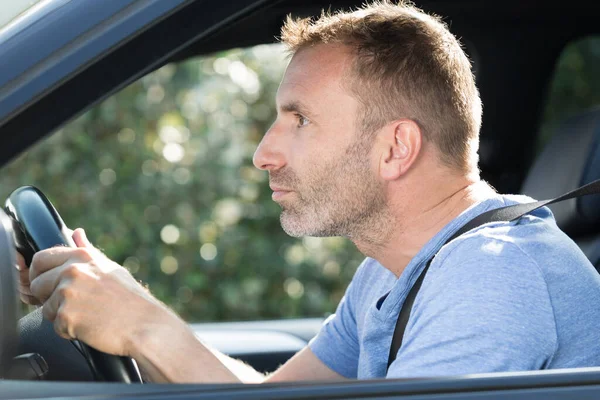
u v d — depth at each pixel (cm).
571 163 320
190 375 189
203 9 166
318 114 221
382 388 155
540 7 329
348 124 220
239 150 721
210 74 720
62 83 158
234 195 729
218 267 732
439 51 224
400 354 199
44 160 708
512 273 196
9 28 161
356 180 221
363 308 262
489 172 358
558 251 206
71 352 205
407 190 222
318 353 279
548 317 196
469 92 229
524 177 360
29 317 204
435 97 222
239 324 375
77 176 712
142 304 193
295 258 742
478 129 233
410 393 154
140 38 163
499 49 344
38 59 158
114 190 719
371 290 261
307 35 228
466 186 227
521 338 190
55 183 710
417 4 319
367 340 227
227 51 306
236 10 169
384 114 220
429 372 189
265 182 735
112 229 715
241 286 733
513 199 222
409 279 216
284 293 744
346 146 220
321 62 222
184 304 732
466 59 231
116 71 164
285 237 744
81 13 160
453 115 224
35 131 162
